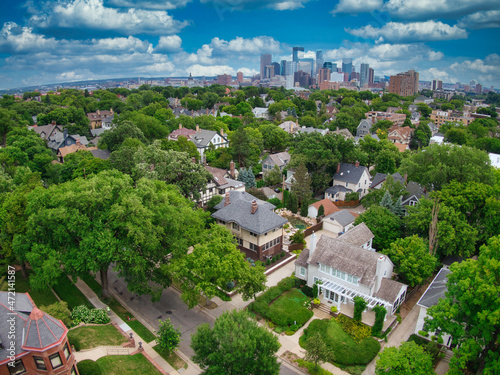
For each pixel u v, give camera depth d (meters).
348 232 50.16
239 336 27.23
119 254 36.75
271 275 49.25
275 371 27.28
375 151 95.06
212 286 37.62
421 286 47.50
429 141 139.00
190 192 63.47
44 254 36.22
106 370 29.89
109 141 89.69
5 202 43.28
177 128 132.12
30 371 25.30
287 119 159.75
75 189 38.91
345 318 39.78
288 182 84.88
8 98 173.00
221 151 103.31
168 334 32.75
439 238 48.75
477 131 133.62
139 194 40.03
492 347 28.70
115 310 40.25
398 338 37.88
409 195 66.94
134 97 192.25
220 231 42.97
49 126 119.81
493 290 25.62
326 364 33.97
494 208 49.41
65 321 34.81
